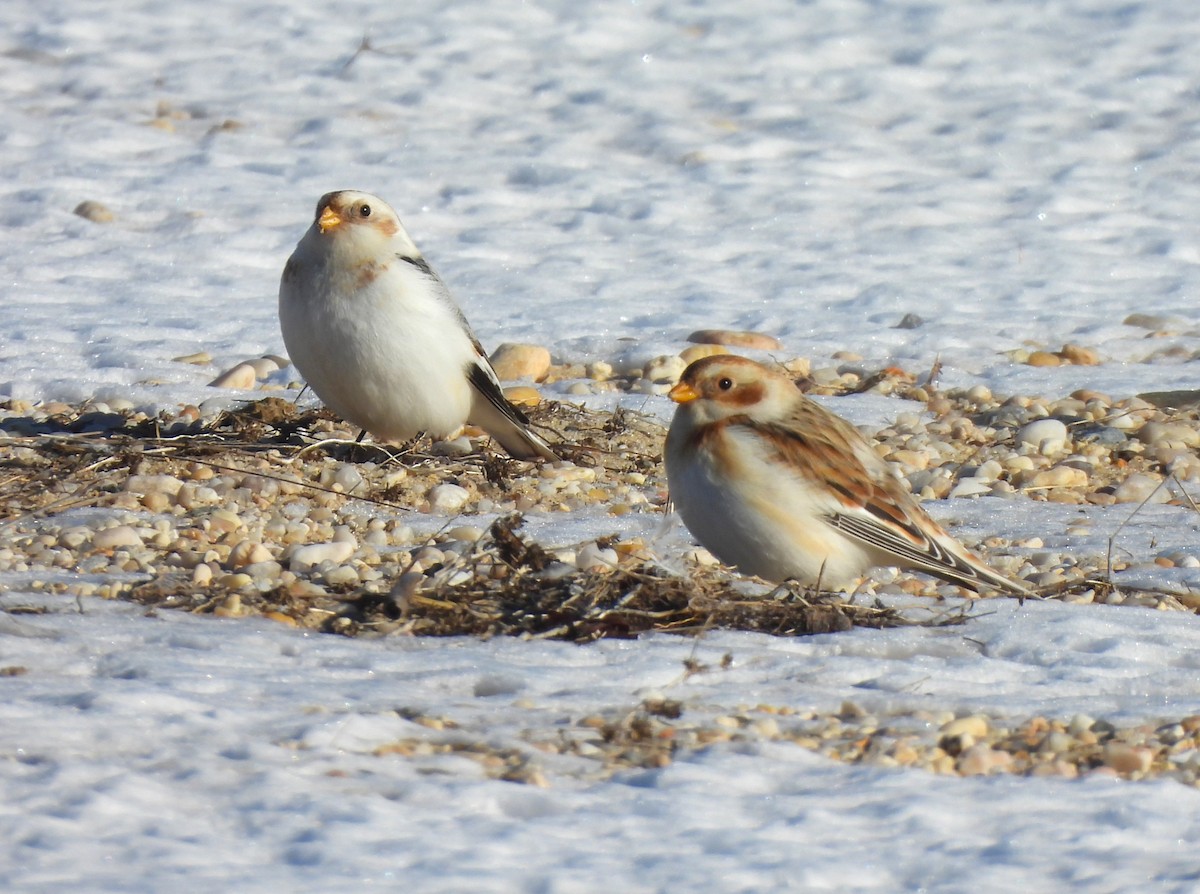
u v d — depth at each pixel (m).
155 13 30.28
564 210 22.59
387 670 8.05
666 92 27.58
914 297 19.30
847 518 9.44
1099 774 7.05
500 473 12.43
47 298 18.22
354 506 11.66
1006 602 9.54
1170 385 16.12
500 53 29.08
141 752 6.80
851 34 30.16
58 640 8.20
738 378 9.55
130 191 22.08
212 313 17.92
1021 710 7.77
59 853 5.82
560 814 6.46
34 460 12.28
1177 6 31.30
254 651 8.23
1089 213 22.88
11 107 25.50
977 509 12.29
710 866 6.00
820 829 6.41
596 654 8.41
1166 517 12.15
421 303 12.45
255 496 11.63
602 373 16.64
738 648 8.54
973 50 29.45
